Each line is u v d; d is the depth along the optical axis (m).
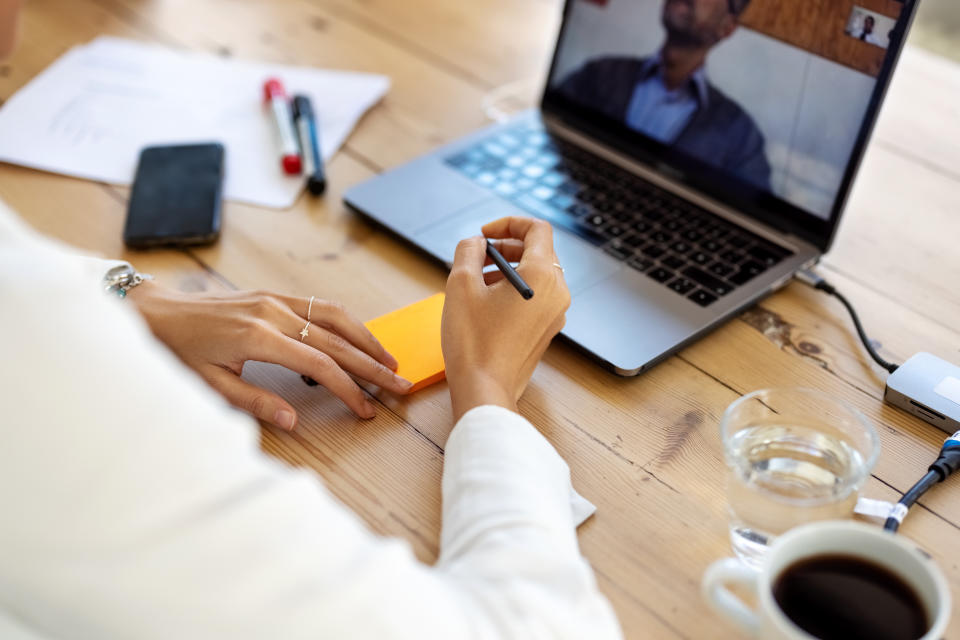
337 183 1.07
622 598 0.60
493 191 1.02
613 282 0.87
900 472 0.69
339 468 0.70
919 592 0.49
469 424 0.64
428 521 0.65
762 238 0.93
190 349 0.76
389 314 0.85
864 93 0.86
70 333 0.39
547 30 1.42
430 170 1.06
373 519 0.65
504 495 0.57
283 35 1.38
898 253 0.96
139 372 0.40
